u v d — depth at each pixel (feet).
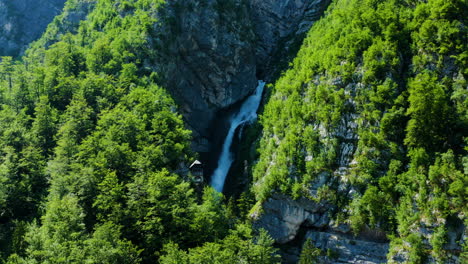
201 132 441.68
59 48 395.75
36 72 363.76
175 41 431.84
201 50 456.04
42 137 296.10
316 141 300.40
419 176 252.42
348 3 391.04
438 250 230.89
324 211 283.79
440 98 260.21
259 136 393.09
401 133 279.08
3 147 276.00
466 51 274.16
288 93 359.66
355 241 267.80
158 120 312.91
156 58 400.47
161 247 220.84
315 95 319.68
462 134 257.34
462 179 236.22
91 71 373.40
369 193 262.06
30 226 217.77
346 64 311.47
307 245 277.85
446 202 235.81
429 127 261.24
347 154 288.10
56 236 196.54
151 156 271.08
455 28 283.59
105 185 234.79
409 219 246.68
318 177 289.12
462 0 293.43
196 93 453.17
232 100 476.54
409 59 305.73
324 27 399.85
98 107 324.39
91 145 268.21
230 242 229.04
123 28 428.15
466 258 223.10
